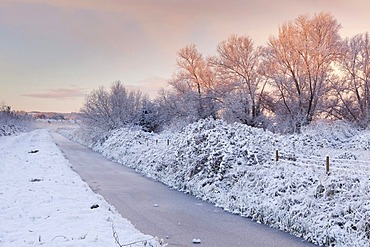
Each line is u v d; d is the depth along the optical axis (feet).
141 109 180.55
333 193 40.01
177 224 40.57
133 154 102.83
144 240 28.89
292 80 144.05
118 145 124.88
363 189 38.27
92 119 176.14
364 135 106.93
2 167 73.46
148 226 39.60
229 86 151.64
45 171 68.49
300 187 43.75
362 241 32.01
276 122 145.07
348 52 149.18
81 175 78.28
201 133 72.23
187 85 172.65
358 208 35.73
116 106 174.29
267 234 37.19
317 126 120.78
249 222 41.81
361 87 151.33
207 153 64.18
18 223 33.35
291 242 34.71
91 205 41.01
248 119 144.25
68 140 227.20
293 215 39.01
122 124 169.27
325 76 141.28
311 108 142.31
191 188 59.67
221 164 58.54
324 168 47.34
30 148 130.52
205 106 156.87
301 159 53.06
